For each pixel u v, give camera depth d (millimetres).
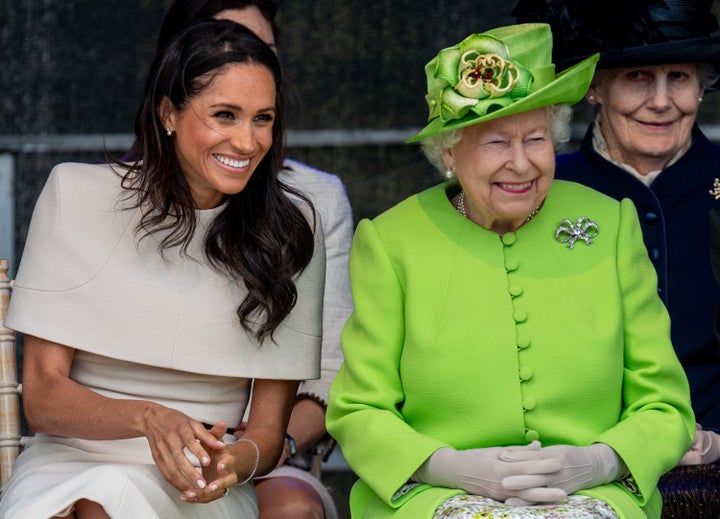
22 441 16719
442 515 12805
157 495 13719
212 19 14508
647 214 16953
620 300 14250
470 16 25344
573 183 15141
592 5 16562
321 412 16969
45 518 13406
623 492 13531
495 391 13891
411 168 25453
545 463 12828
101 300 14578
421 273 14328
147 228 14734
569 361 13914
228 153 14266
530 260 14320
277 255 14852
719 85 17422
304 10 25516
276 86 14594
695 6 16688
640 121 16875
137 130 14930
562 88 13727
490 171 13844
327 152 25531
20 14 25812
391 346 14391
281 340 15133
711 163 17172
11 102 25906
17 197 25797
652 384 14180
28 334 14578
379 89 25516
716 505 15219
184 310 14711
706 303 16656
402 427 13875
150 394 14828
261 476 14875
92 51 25812
